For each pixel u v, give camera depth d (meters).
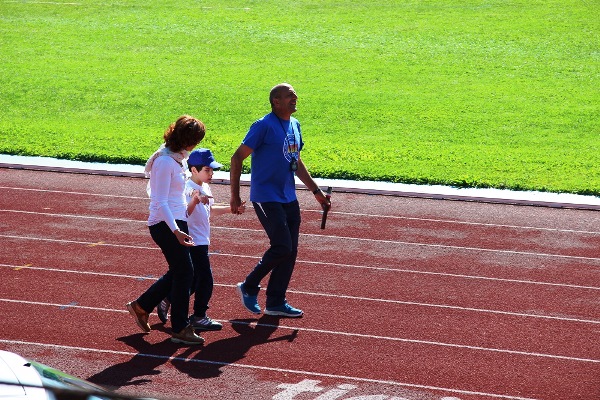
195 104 54.34
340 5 79.25
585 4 77.75
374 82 59.19
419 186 35.94
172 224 17.58
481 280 24.20
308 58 64.94
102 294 22.41
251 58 65.06
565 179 37.47
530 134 47.75
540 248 27.58
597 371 18.00
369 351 18.83
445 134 47.75
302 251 26.72
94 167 38.56
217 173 37.97
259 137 19.55
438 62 63.78
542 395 16.73
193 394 16.52
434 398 16.48
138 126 49.47
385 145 44.94
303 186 35.78
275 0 80.88
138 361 18.11
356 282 23.78
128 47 67.62
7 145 43.03
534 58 64.25
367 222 30.45
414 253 26.73
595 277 24.69
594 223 30.81
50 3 80.25
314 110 52.69
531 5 78.00
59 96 55.56
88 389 9.52
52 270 24.39
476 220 31.02
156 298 18.83
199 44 68.50
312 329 20.11
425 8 78.00
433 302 22.25
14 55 65.00
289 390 16.75
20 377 9.09
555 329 20.45
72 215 30.83
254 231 28.94
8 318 20.55
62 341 19.19
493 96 55.75
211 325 19.83
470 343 19.44
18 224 29.52
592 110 52.38
